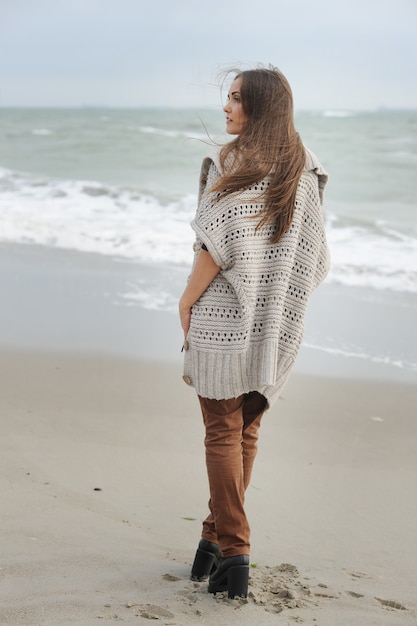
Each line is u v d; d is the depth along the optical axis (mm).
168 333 6305
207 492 3582
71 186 13984
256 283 2457
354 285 8219
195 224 2420
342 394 5184
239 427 2568
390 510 3498
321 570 2881
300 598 2584
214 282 2488
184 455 4008
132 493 3502
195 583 2666
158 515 3293
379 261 9109
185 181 16719
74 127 33000
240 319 2455
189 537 3107
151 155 21766
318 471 3938
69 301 7188
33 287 7672
